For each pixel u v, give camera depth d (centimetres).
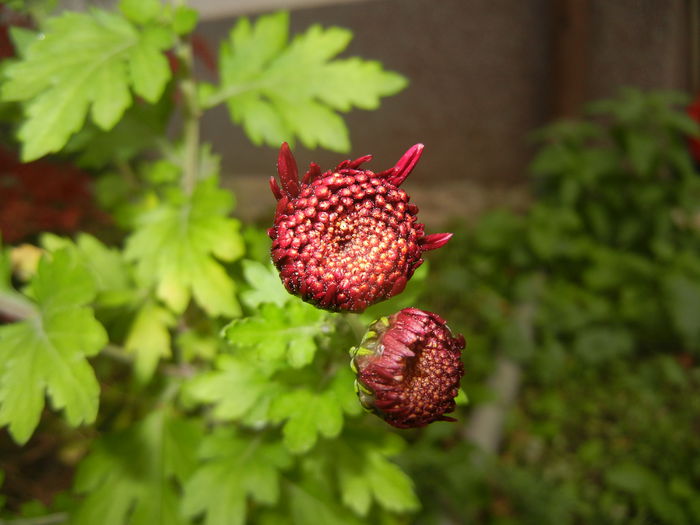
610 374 33
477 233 40
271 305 11
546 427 30
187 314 18
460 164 53
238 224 13
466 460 23
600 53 45
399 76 15
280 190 9
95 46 12
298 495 15
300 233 8
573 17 43
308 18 46
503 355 33
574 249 38
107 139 15
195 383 13
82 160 16
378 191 9
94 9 13
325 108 14
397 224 9
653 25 43
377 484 14
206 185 13
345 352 11
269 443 14
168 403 16
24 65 12
